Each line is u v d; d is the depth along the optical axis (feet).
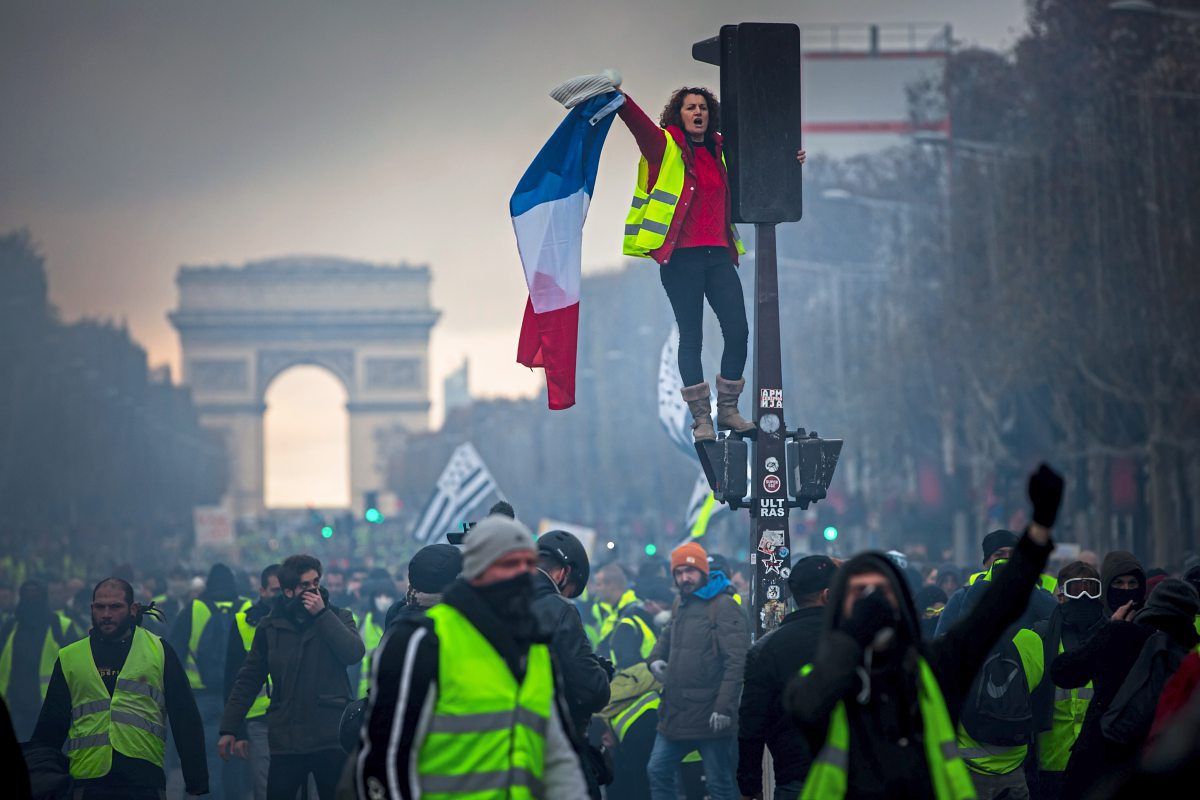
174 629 188.75
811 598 86.43
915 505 565.53
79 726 118.83
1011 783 114.73
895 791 71.10
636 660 169.07
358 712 118.62
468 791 71.77
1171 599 101.40
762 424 108.88
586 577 99.45
